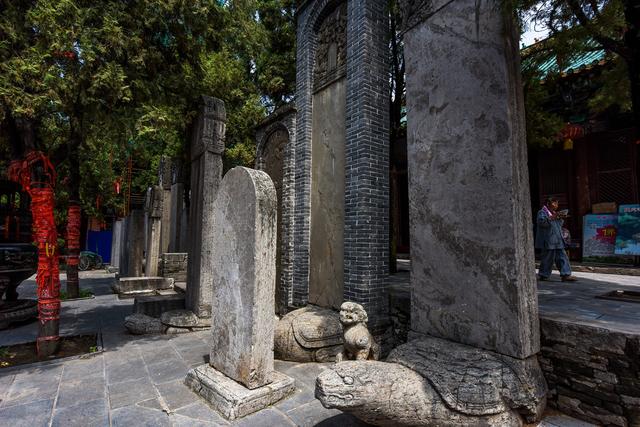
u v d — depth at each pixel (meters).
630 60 4.01
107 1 5.07
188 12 5.81
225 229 4.07
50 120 5.84
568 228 8.79
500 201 3.32
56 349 5.04
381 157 5.28
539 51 4.85
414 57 4.23
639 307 3.88
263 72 12.41
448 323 3.70
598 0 3.98
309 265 6.38
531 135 6.80
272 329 3.68
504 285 3.24
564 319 3.26
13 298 7.57
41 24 4.18
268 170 7.91
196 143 7.18
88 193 16.50
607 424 2.84
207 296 6.49
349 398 2.54
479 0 3.57
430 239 3.95
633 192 7.90
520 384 2.97
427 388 2.82
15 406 3.45
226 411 3.26
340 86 5.95
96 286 11.84
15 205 13.41
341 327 4.91
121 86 4.81
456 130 3.73
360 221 5.06
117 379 4.14
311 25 6.64
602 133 8.38
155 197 11.38
